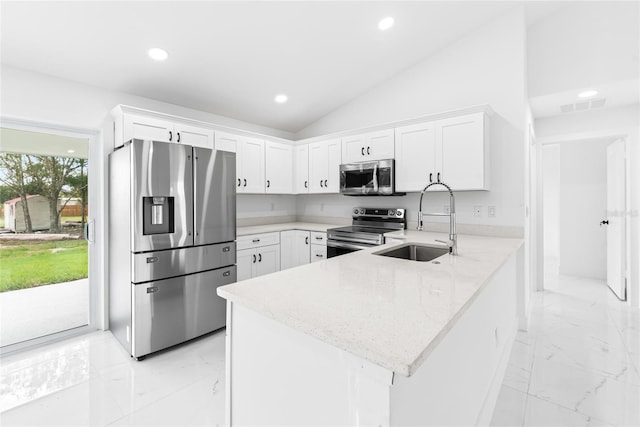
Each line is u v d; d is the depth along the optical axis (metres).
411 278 1.28
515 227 2.68
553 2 2.65
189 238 2.44
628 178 3.21
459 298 1.03
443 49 3.04
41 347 2.36
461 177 2.66
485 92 2.81
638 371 2.03
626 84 2.63
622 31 2.56
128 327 2.24
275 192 3.84
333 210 4.11
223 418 1.60
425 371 0.92
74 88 2.50
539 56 2.92
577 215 4.42
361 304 0.97
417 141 2.92
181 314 2.40
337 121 3.96
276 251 3.57
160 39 2.30
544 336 2.55
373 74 3.34
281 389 1.01
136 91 2.83
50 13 1.91
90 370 2.05
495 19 2.73
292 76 3.15
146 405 1.70
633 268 3.19
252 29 2.41
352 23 2.55
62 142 2.54
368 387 0.75
